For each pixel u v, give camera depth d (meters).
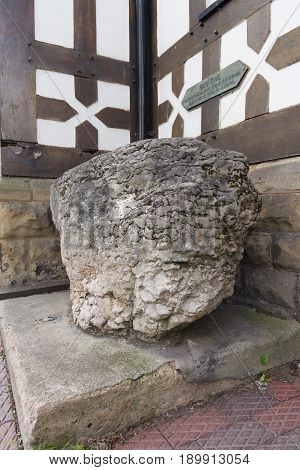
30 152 3.17
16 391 1.53
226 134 2.61
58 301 2.66
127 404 1.43
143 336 1.76
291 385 1.73
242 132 2.46
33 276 3.21
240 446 1.32
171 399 1.55
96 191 1.87
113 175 1.79
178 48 3.18
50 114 3.24
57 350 1.71
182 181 1.60
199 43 2.89
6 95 3.03
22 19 3.07
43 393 1.33
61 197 2.14
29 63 3.12
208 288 1.63
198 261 1.60
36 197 3.21
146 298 1.65
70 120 3.35
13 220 3.09
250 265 2.42
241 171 1.73
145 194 1.66
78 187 1.97
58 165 3.31
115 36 3.55
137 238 1.65
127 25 3.62
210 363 1.64
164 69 3.44
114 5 3.53
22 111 3.11
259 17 2.28
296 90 2.04
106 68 3.52
